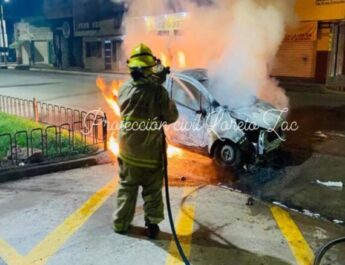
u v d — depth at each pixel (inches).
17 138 291.0
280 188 220.7
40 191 195.8
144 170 144.2
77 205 178.5
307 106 473.4
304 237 155.6
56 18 1295.5
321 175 241.0
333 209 193.0
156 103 140.3
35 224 158.7
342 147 299.1
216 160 259.8
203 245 145.2
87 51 1180.5
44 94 616.7
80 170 232.4
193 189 206.8
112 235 150.6
